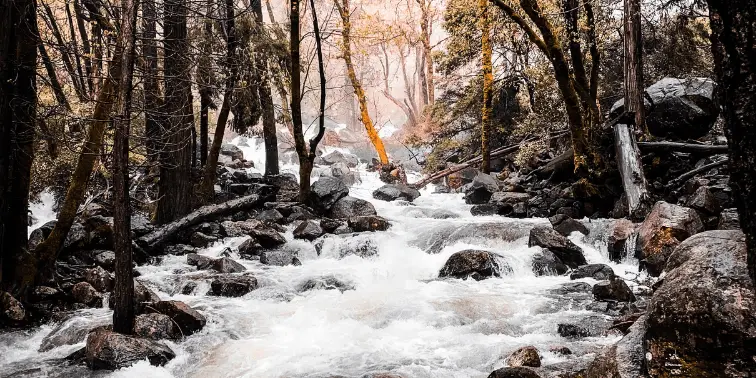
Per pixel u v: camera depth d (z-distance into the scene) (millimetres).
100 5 8977
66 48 8734
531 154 17766
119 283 6895
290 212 14273
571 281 9203
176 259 11273
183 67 10664
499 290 8797
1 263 8000
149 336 6992
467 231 11664
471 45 20734
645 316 4281
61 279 9273
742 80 2408
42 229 10477
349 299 8547
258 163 29406
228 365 6465
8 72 7941
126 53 6699
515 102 23234
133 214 13086
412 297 8516
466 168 22641
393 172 23969
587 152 13180
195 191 14836
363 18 21391
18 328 7840
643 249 9602
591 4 13445
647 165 13242
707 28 13414
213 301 8727
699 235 4004
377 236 11922
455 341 6824
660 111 13734
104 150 9484
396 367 6125
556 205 13578
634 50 13438
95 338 6602
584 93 13500
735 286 3363
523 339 6742
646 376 3691
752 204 2438
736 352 3258
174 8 10258
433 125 26062
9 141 7934
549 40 12742
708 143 13594
